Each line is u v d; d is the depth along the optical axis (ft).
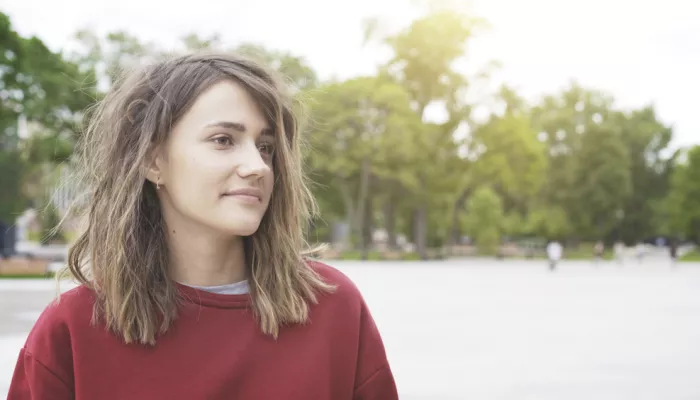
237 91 4.18
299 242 4.52
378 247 205.36
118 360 4.09
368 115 141.38
